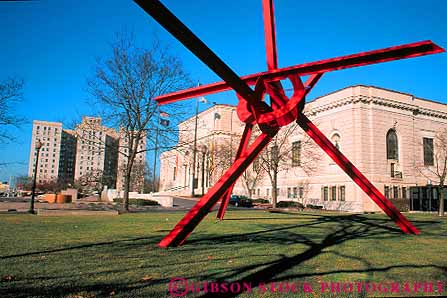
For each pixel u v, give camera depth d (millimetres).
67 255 6691
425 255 7531
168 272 5512
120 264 6008
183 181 68938
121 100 23094
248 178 52500
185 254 7070
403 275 5691
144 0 4605
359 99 35062
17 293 4250
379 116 35875
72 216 17578
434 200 33531
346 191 35000
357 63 8102
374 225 14867
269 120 9859
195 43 5895
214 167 51500
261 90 9422
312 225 14500
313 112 40031
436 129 40750
